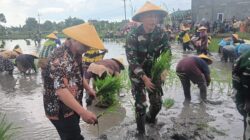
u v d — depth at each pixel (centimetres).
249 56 409
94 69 740
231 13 3866
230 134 559
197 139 539
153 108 593
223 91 870
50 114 385
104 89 599
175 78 970
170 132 573
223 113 679
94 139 556
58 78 360
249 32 2375
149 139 547
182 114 678
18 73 1333
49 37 1120
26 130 611
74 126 393
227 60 1507
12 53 1303
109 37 3988
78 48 373
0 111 746
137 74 525
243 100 439
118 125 624
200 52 1698
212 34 2777
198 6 4256
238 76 426
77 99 384
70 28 377
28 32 7050
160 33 543
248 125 443
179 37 2650
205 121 630
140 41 532
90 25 383
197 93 858
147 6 520
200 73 750
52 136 581
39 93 939
